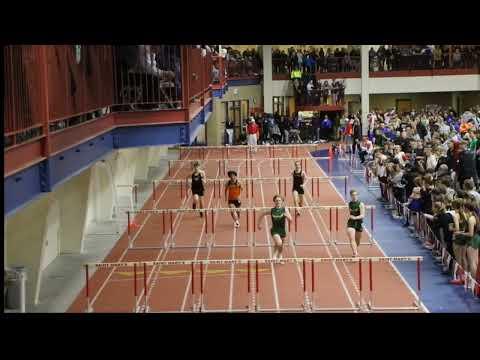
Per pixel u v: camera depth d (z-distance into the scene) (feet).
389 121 133.18
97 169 83.92
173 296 55.77
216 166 127.24
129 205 93.91
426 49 159.33
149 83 74.49
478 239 54.80
